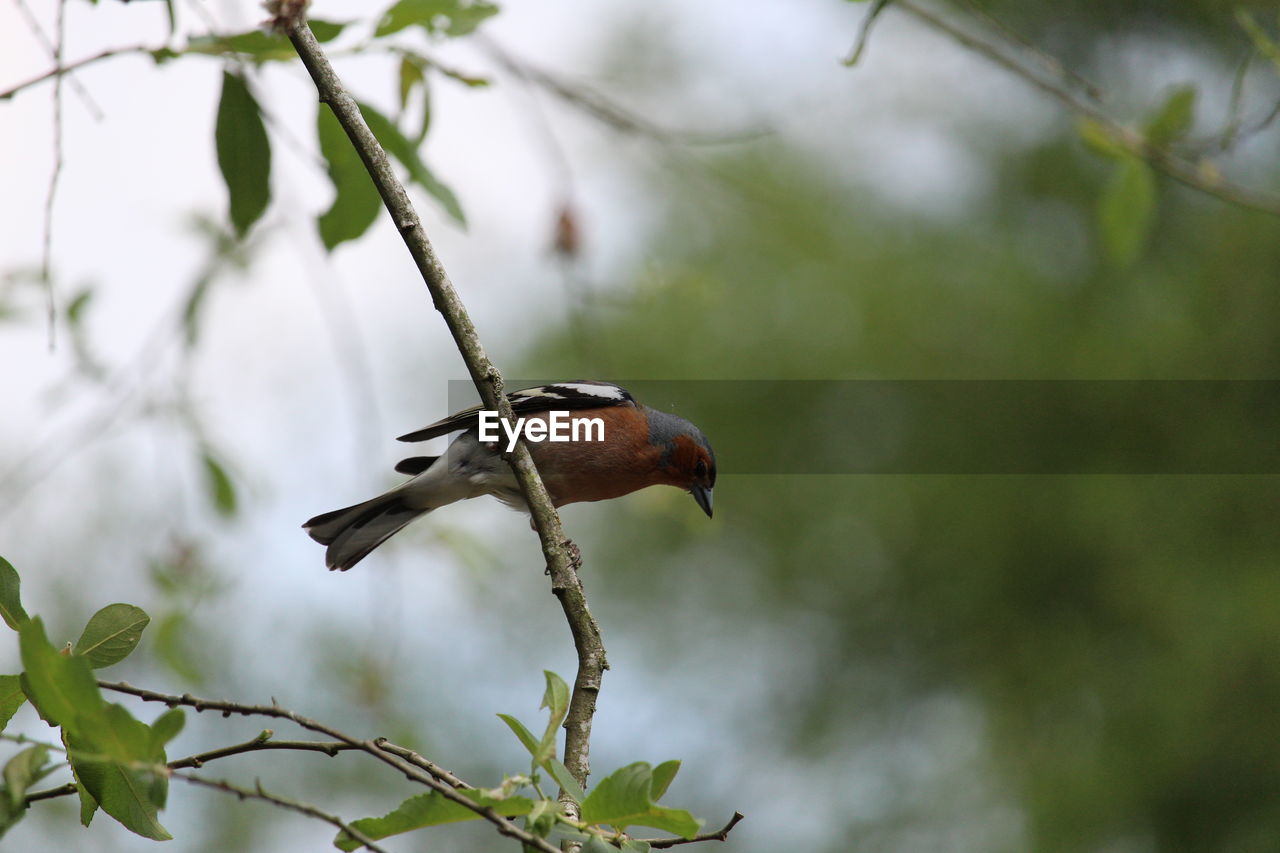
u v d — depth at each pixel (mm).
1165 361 16219
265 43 4703
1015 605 16406
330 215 5273
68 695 2852
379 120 5145
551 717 3299
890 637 16375
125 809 3346
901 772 15875
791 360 15711
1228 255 16531
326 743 3457
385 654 7359
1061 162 16781
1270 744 14758
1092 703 15828
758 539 16422
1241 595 15477
